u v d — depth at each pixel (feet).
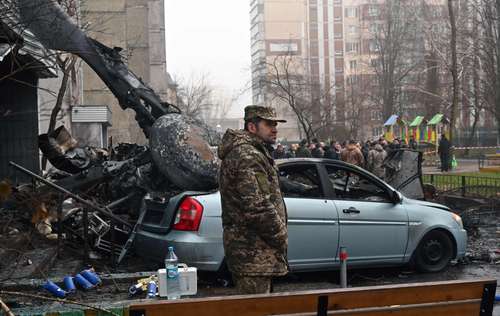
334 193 25.46
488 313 12.03
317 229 24.38
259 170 13.46
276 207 13.89
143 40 142.92
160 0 148.97
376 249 25.77
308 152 72.79
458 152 147.33
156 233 23.81
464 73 137.69
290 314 10.85
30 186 32.55
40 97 61.31
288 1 378.32
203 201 22.68
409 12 175.52
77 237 28.32
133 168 31.22
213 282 23.93
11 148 50.16
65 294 19.99
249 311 10.69
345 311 11.12
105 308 15.81
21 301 19.06
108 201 33.55
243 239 13.52
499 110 128.77
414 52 180.24
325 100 174.09
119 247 27.53
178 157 28.32
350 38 375.45
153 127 29.27
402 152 42.70
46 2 29.07
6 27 27.43
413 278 26.30
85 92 130.00
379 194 27.02
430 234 27.20
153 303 10.37
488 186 49.55
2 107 49.39
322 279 25.72
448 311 11.76
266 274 13.42
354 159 62.95
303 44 379.14
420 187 41.86
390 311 11.36
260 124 14.05
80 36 32.30
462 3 135.74
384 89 177.88
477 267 28.63
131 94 33.06
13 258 23.40
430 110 168.96
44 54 31.19
